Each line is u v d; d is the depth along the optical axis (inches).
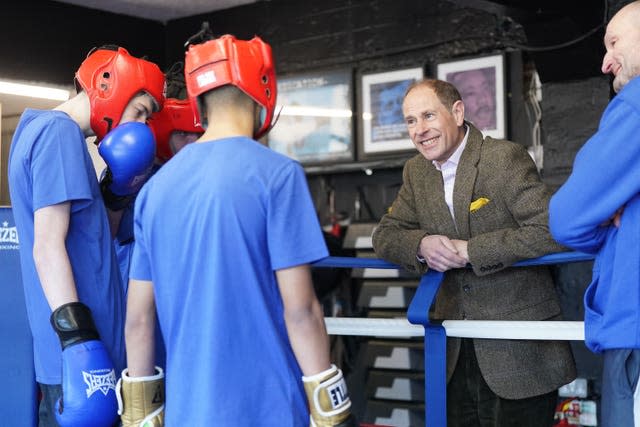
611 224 73.7
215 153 65.8
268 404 64.4
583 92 177.3
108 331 84.5
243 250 64.0
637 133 69.4
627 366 72.7
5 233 91.4
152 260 67.9
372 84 209.3
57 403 78.4
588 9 163.9
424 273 98.8
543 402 98.8
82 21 221.9
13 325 91.4
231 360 63.9
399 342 186.7
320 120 216.2
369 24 212.2
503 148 100.0
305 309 64.1
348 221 215.3
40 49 213.0
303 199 65.1
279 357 64.9
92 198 82.7
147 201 68.2
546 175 182.9
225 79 66.2
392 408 183.8
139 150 88.2
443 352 94.3
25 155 80.1
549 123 182.1
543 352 97.7
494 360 97.0
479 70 195.2
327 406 63.7
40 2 213.0
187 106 107.0
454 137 101.3
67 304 77.6
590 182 71.5
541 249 91.9
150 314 70.7
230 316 64.1
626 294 70.7
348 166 210.8
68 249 82.2
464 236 100.3
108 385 77.0
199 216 64.9
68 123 81.5
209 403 63.4
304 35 221.6
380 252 103.0
